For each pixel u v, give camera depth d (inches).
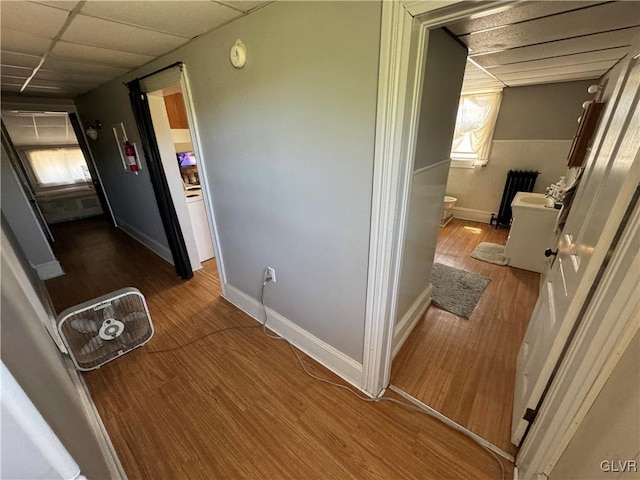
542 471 43.8
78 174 225.8
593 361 33.7
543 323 57.2
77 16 51.5
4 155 113.4
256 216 79.0
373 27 39.9
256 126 65.2
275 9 50.3
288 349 84.7
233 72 63.6
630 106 41.2
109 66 90.7
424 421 62.5
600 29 56.7
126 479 53.4
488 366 76.2
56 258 141.0
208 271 133.8
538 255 122.0
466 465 54.2
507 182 167.3
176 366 78.9
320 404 67.1
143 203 145.3
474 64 95.6
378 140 44.8
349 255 59.5
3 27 53.9
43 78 102.7
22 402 21.2
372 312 59.6
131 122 117.3
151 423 63.5
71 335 72.4
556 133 150.8
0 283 32.0
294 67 52.2
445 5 33.3
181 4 49.3
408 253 73.4
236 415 64.8
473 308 100.6
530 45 69.3
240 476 53.6
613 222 32.9
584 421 36.2
